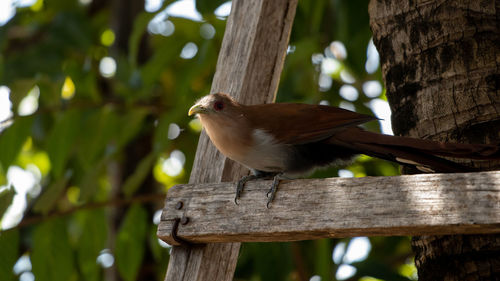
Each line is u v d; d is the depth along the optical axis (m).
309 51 11.28
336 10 11.25
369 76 13.47
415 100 7.43
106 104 12.41
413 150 6.77
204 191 7.21
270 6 8.35
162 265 13.62
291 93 11.90
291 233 6.58
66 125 12.03
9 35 14.55
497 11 7.29
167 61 12.16
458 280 6.73
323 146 7.83
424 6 7.50
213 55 12.05
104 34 16.36
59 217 11.05
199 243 7.34
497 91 7.06
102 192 15.29
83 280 13.62
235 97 8.13
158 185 15.98
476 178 5.99
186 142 14.03
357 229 6.27
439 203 6.03
